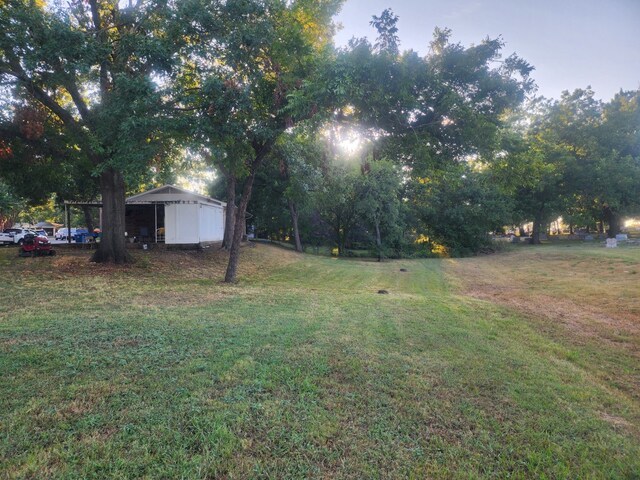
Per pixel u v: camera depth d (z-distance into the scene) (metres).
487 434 3.13
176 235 18.78
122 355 4.40
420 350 5.16
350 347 5.06
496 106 8.23
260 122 10.37
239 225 12.17
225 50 9.48
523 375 4.46
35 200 16.81
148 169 12.52
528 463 2.79
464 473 2.63
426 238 34.94
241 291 10.14
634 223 77.81
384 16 7.64
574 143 36.16
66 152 12.19
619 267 15.84
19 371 3.85
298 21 10.20
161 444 2.74
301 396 3.57
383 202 30.06
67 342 4.78
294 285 12.76
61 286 9.27
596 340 6.24
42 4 9.91
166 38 9.33
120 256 13.30
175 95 9.30
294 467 2.59
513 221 38.91
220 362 4.30
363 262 25.30
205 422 3.03
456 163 9.55
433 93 8.05
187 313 6.79
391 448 2.87
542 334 6.52
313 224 35.31
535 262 21.59
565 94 36.91
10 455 2.55
